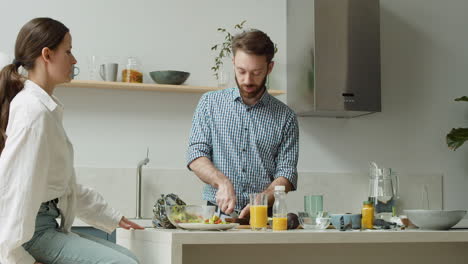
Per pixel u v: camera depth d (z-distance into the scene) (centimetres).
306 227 232
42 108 200
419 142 475
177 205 224
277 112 306
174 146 432
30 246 205
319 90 418
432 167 477
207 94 311
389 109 471
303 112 435
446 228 233
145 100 430
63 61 222
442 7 488
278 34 455
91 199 243
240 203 298
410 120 475
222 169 299
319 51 420
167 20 436
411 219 236
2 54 362
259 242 195
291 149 304
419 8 483
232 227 221
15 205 189
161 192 426
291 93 446
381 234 207
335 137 461
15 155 193
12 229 188
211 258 207
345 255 222
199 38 440
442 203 475
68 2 421
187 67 437
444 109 482
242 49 273
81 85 407
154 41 433
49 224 211
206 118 305
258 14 452
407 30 479
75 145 417
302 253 217
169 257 189
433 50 483
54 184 210
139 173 412
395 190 422
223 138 301
